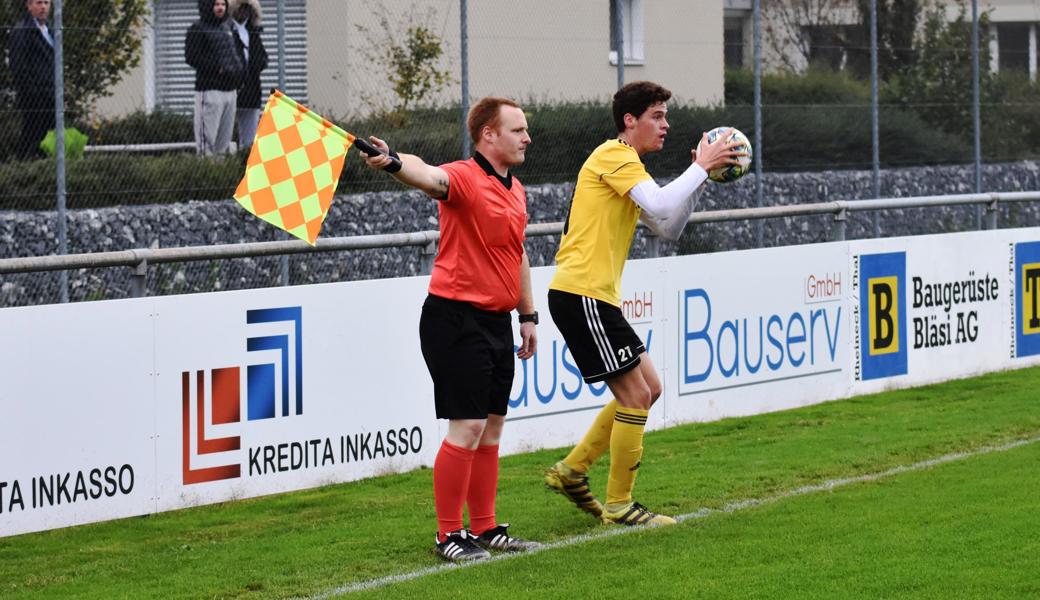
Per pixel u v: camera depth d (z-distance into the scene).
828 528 24.38
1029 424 34.69
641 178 24.41
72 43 44.66
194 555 23.84
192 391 26.75
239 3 49.38
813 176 62.09
